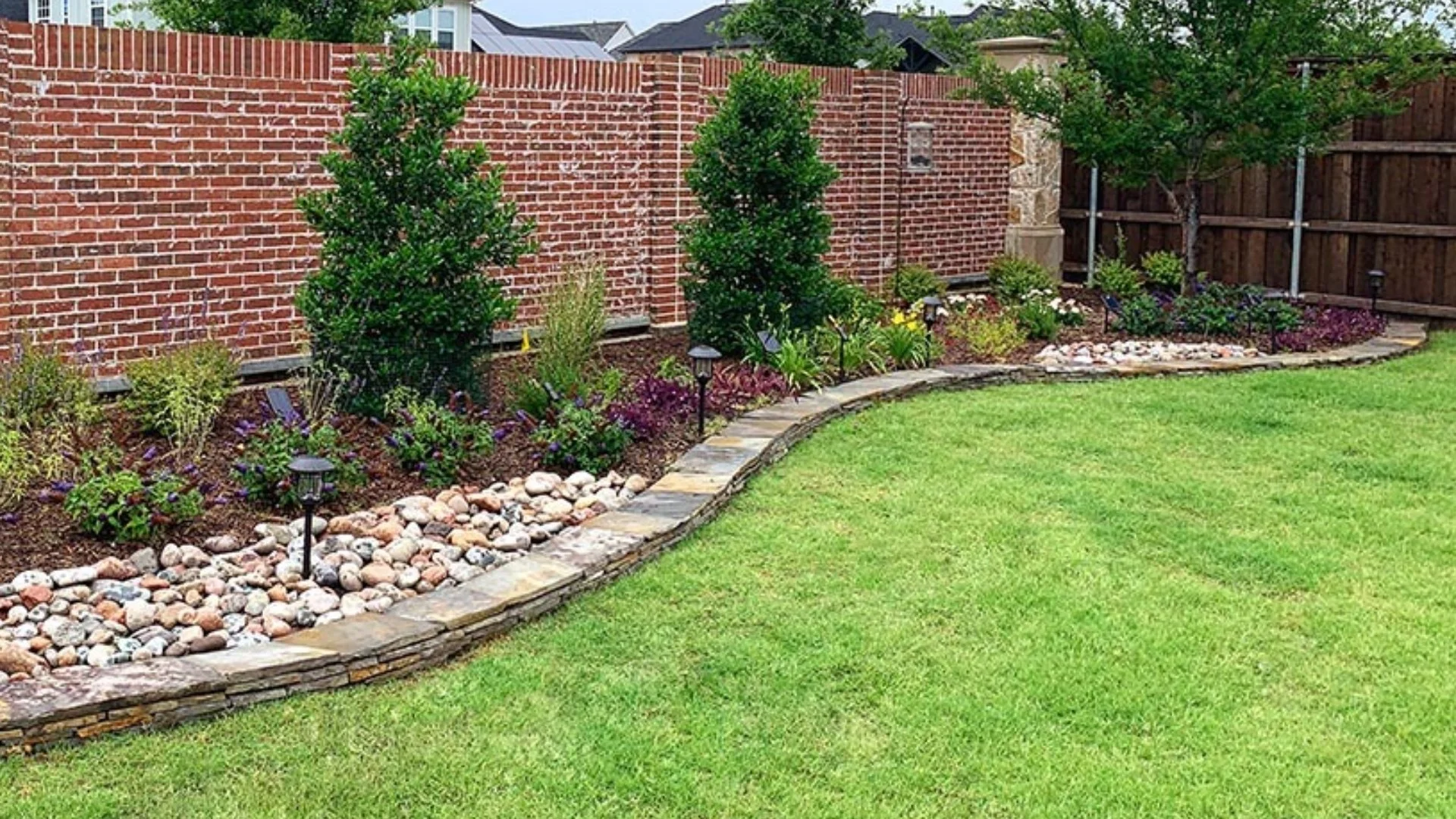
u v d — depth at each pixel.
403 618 4.47
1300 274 12.58
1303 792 3.60
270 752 3.74
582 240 10.02
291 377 8.42
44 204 7.28
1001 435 7.56
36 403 6.48
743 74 9.13
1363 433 7.66
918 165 12.72
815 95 9.28
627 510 5.76
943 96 13.05
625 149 10.22
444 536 5.48
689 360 9.16
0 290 7.13
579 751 3.79
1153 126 11.09
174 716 3.87
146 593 4.65
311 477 4.85
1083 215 14.09
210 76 7.91
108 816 3.38
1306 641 4.63
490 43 35.16
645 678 4.29
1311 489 6.53
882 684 4.25
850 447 7.24
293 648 4.19
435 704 4.08
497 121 9.36
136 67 7.57
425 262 6.73
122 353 7.71
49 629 4.32
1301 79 11.14
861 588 5.09
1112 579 5.21
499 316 7.14
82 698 3.75
